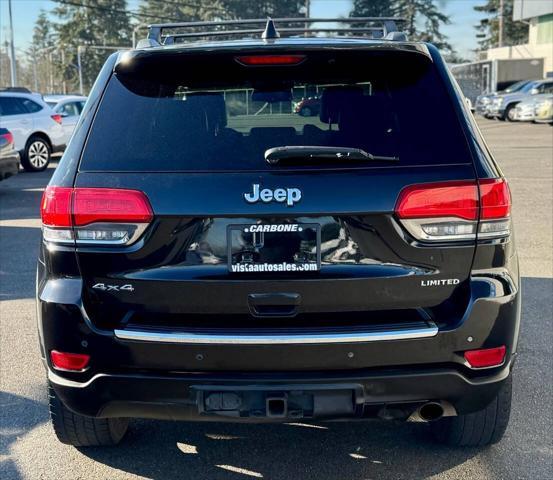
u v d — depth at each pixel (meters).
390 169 2.52
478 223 2.54
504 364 2.66
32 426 3.55
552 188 11.48
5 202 11.03
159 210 2.51
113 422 3.15
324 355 2.51
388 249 2.52
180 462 3.19
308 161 2.52
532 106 28.77
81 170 2.59
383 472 3.08
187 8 69.94
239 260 2.52
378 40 2.88
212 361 2.54
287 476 3.06
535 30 47.22
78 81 90.81
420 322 2.56
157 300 2.57
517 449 3.25
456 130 2.59
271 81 2.73
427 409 2.70
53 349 2.66
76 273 2.61
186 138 2.61
